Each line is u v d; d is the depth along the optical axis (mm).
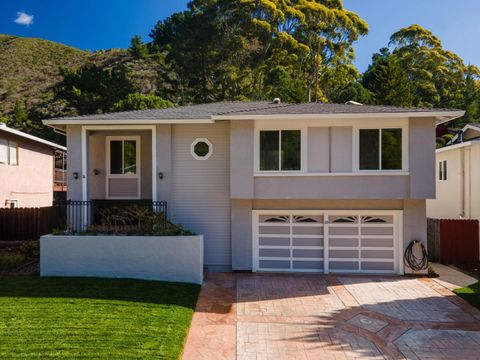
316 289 10695
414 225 12375
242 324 8094
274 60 40562
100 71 44188
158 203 12578
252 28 40750
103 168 14719
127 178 14695
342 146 12023
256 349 6941
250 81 41938
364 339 7434
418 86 44094
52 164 25438
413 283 11430
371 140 11938
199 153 12984
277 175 11992
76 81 44031
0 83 77688
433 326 8109
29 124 46281
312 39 42375
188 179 12969
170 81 46875
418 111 11398
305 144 12000
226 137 12945
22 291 9234
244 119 11867
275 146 12102
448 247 14453
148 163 14711
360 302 9609
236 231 12664
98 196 14664
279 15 40906
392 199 12195
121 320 7562
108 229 11539
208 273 12508
